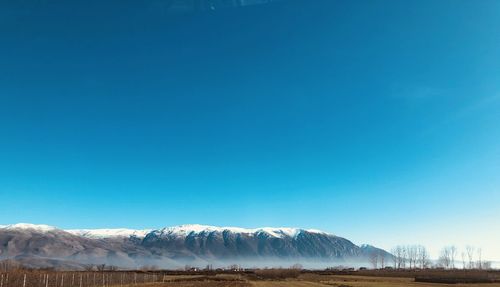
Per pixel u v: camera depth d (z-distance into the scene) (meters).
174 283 115.44
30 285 72.44
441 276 158.88
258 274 187.62
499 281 134.00
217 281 132.62
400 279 152.62
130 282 111.38
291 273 189.12
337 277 172.12
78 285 86.50
